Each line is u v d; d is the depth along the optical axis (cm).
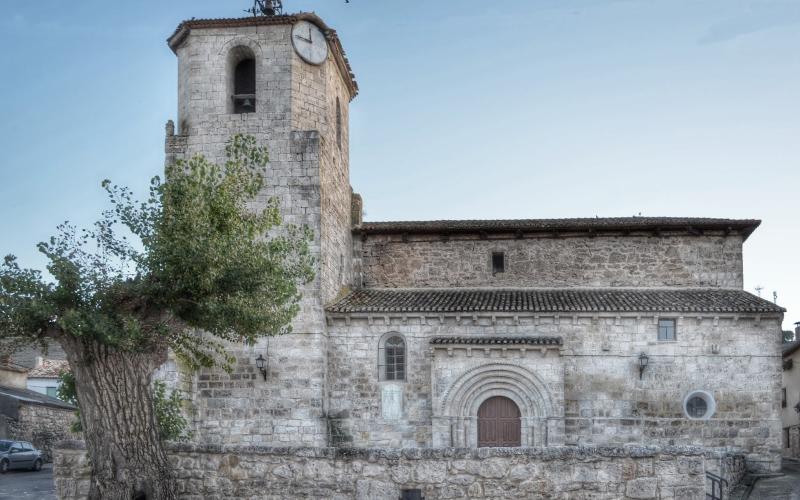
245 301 1767
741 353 3095
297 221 3141
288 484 1547
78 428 2325
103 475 1579
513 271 3550
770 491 2534
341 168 3566
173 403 2614
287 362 3073
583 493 1462
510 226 3522
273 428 3044
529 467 1480
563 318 3141
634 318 3128
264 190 3169
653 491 1449
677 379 3095
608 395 3097
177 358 2855
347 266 3572
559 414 3002
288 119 3212
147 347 1702
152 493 1561
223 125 3234
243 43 3278
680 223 3459
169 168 1994
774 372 3072
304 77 3294
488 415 3067
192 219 1778
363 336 3184
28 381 5491
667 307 3117
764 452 3036
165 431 2519
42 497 2756
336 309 3164
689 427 3059
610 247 3528
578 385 3108
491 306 3164
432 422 3050
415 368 3148
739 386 3077
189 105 3266
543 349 3028
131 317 1631
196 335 2975
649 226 3469
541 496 1468
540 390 3022
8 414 4297
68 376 2322
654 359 3106
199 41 3294
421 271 3594
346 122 3762
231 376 3078
